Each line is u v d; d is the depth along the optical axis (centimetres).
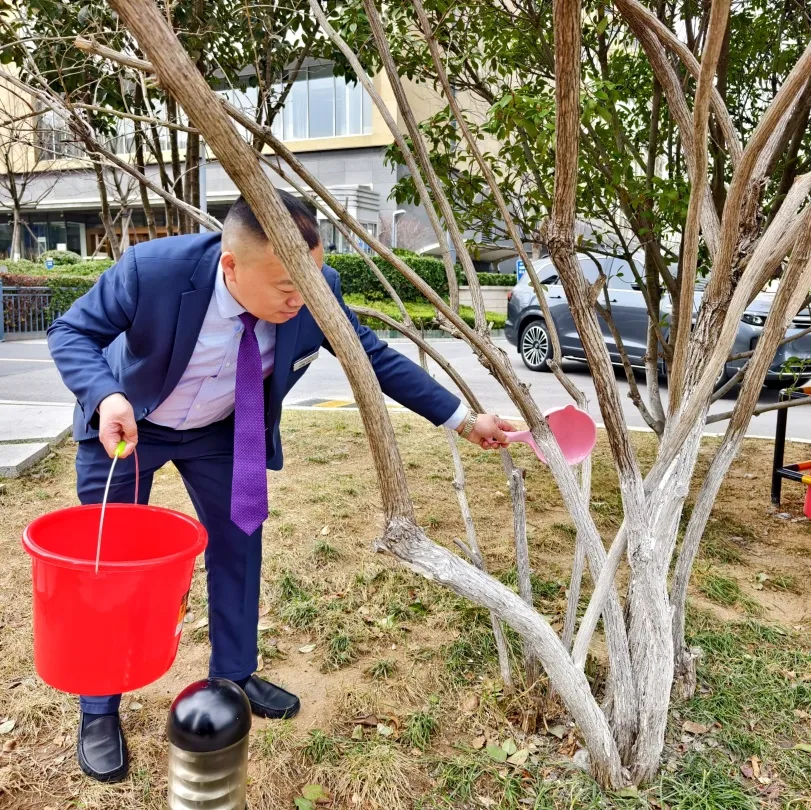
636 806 170
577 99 124
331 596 277
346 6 324
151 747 193
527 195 293
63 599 128
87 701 189
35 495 380
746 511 385
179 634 144
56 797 174
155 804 173
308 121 1931
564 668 161
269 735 193
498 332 1692
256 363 169
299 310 165
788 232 161
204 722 107
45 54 303
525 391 167
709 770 183
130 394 174
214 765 107
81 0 315
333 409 622
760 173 177
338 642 243
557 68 120
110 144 395
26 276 1410
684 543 203
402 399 193
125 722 203
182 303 161
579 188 316
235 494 170
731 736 197
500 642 211
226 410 186
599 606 172
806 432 592
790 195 159
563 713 205
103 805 172
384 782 179
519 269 1666
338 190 1809
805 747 195
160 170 421
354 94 1881
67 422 535
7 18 371
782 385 730
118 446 142
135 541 157
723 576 297
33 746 193
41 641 133
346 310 186
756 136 136
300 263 105
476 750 194
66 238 2253
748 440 537
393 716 207
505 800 175
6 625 252
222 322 167
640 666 176
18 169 1302
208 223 202
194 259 164
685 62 172
